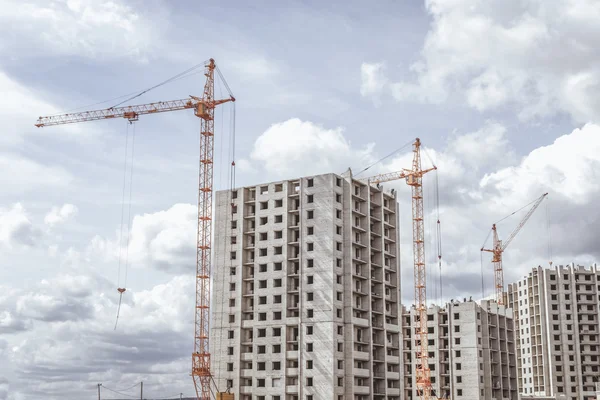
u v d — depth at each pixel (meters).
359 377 177.38
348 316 177.12
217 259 191.62
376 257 194.25
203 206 196.62
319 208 181.25
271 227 185.12
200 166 199.50
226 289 188.12
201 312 189.38
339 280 178.50
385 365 186.00
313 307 175.25
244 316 185.12
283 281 179.88
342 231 183.00
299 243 181.25
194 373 183.25
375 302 190.50
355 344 178.38
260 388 176.00
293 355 174.38
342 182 186.62
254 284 183.88
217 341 185.62
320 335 172.62
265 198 188.25
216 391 182.38
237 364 181.12
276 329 178.62
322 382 169.38
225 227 192.75
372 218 194.75
